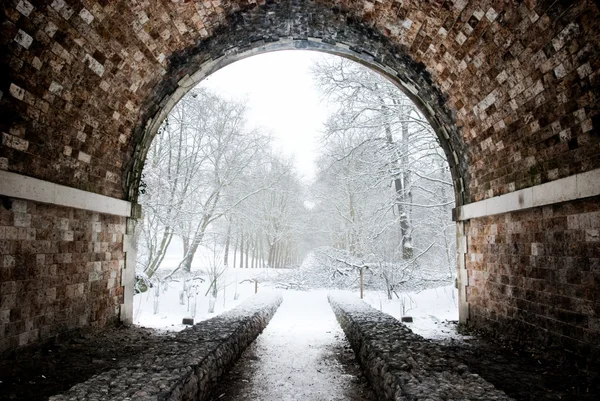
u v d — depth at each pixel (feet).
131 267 33.09
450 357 19.08
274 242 125.70
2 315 19.43
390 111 61.31
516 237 25.64
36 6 18.25
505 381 18.60
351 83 62.54
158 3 23.59
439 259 80.28
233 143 79.82
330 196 91.97
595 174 18.15
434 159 61.57
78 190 25.31
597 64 17.25
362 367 23.68
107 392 13.46
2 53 18.13
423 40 27.07
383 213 70.18
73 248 25.34
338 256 84.38
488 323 29.71
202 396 17.35
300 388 20.49
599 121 18.02
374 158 65.41
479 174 30.83
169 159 67.67
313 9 27.96
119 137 29.04
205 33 28.07
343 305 41.24
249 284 84.99
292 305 59.26
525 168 24.41
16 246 20.31
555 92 20.12
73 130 24.22
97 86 24.44
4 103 19.04
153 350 19.29
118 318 31.27
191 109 70.95
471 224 32.73
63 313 24.35
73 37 20.92
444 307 50.06
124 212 31.58
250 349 28.94
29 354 21.35
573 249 20.12
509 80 22.93
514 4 19.52
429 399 13.08
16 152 20.24
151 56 26.73
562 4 17.28
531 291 23.91
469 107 28.25
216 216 77.66
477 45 23.61
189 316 41.68
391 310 50.52
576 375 19.29
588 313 19.06
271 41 32.14
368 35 29.76
